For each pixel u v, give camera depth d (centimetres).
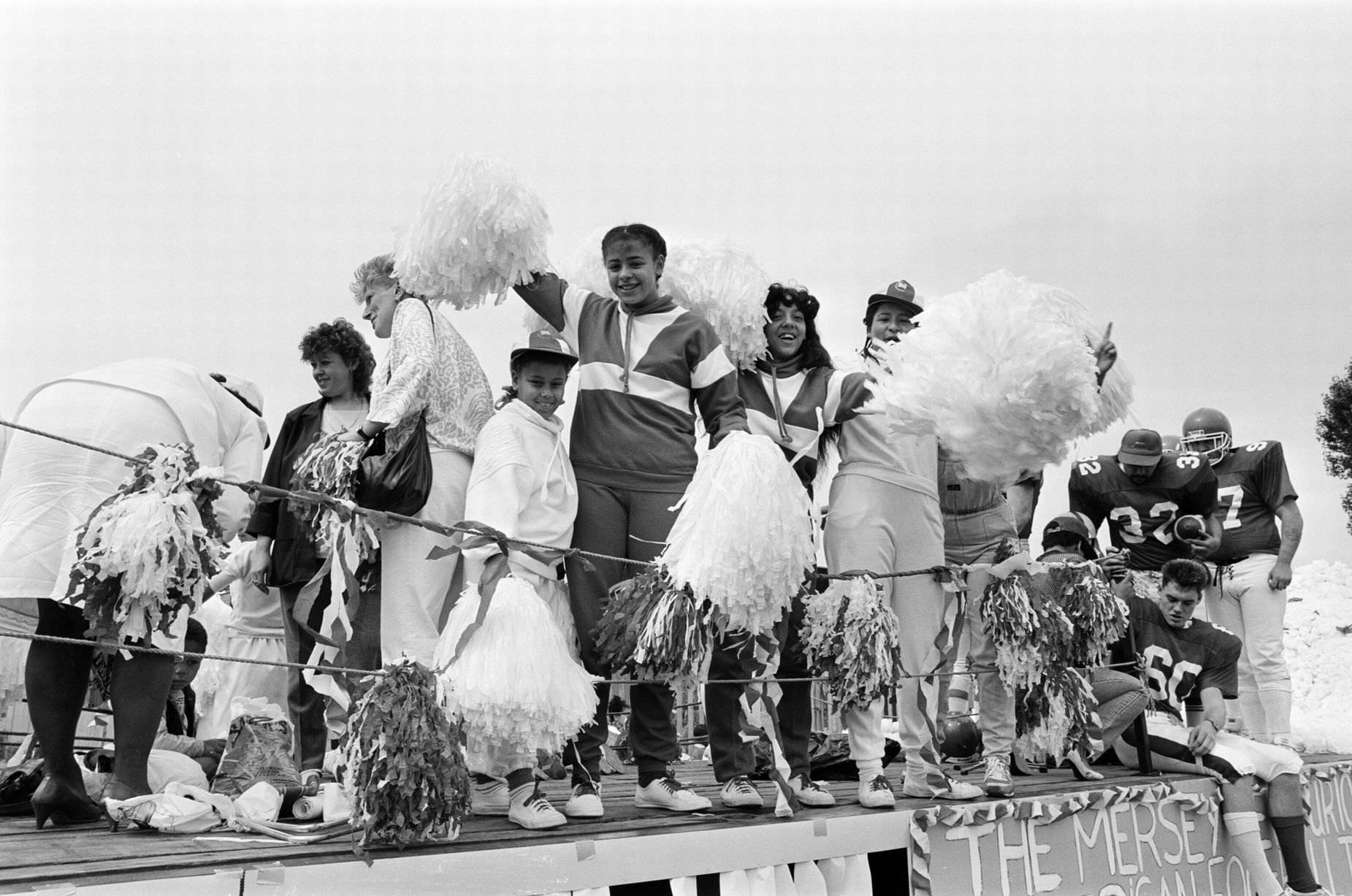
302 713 396
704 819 362
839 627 397
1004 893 419
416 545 348
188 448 347
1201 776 536
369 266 405
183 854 277
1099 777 521
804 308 441
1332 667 880
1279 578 665
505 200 357
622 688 407
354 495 340
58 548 351
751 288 427
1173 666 575
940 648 432
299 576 401
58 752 336
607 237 395
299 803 337
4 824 345
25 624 413
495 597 326
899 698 441
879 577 413
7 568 344
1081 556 560
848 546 430
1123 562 588
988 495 478
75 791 338
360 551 338
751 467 344
